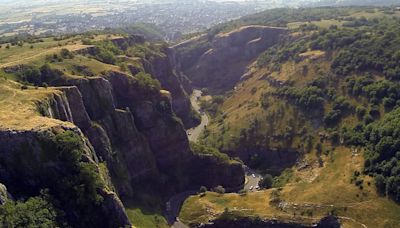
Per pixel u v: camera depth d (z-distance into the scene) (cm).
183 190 17550
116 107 16250
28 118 11150
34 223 9538
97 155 14000
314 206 15500
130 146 15800
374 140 17350
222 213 15612
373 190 15538
